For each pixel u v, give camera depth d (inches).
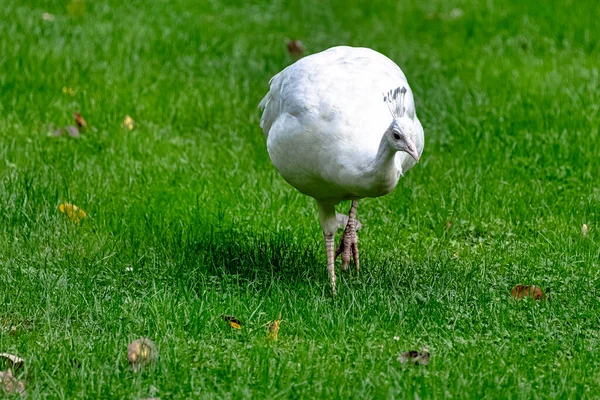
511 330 331.6
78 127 514.3
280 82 370.9
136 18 685.3
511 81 603.2
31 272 363.3
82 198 438.3
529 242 417.4
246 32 701.3
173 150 499.5
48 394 278.1
